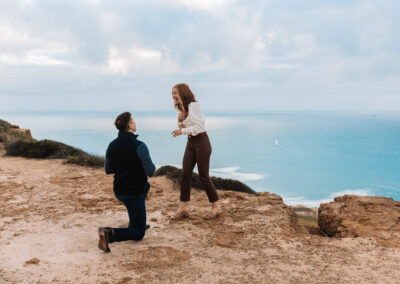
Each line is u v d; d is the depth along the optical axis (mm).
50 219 4422
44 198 5492
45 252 3281
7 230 3932
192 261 3086
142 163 3248
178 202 5543
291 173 197875
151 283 2627
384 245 3430
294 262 3072
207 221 4402
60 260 3088
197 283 2637
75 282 2633
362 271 2846
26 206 5000
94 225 4211
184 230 4059
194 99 4102
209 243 3600
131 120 3400
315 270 2887
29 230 3951
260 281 2674
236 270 2895
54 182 6625
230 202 5422
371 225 3971
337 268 2922
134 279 2691
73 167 8359
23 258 3127
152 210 5016
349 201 4871
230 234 3887
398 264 2975
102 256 3189
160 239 3729
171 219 4492
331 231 4422
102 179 6992
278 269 2914
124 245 3510
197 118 4020
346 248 3412
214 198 4457
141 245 3520
